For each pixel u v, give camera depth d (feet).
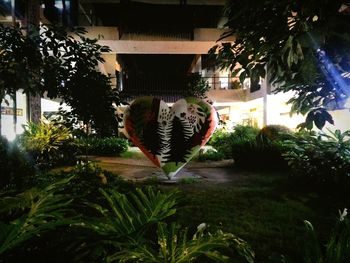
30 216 6.13
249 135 47.96
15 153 17.98
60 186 8.15
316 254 6.27
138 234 6.67
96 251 6.03
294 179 24.52
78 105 14.20
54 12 37.22
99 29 43.27
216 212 17.17
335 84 7.57
